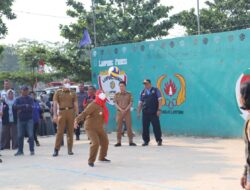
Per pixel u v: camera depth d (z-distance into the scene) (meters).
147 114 14.01
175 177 8.88
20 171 10.27
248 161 3.83
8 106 14.69
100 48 18.94
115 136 17.27
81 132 19.41
